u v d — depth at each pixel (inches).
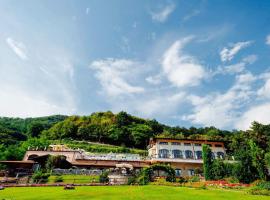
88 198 703.1
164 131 4655.5
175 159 2140.7
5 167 1760.6
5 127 4352.9
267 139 2476.6
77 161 2112.5
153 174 1448.1
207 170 1654.8
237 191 997.8
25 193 813.9
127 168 1513.3
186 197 749.3
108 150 3149.6
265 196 825.5
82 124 4554.6
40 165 1776.6
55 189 964.6
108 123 4564.5
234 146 2269.9
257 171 1425.9
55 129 4495.6
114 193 836.6
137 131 4229.8
